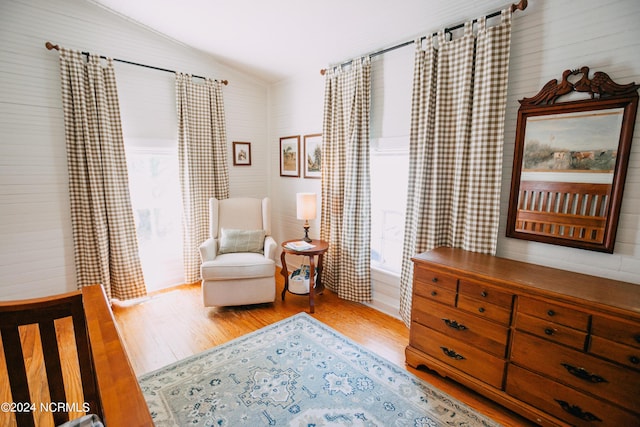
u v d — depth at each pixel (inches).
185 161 132.0
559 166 71.8
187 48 130.3
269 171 165.9
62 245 110.0
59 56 102.1
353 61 111.3
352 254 118.1
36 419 65.8
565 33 69.1
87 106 107.1
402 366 83.6
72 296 50.6
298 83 142.5
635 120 62.0
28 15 97.4
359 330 101.8
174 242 139.5
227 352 89.2
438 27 89.1
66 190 108.8
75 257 111.8
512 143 79.8
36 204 104.3
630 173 63.7
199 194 136.8
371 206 120.6
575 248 71.5
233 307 118.2
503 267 72.6
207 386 75.7
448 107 88.6
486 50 77.8
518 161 77.9
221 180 143.3
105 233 113.1
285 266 122.8
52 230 107.8
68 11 103.6
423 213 94.3
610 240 66.2
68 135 105.2
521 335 63.4
